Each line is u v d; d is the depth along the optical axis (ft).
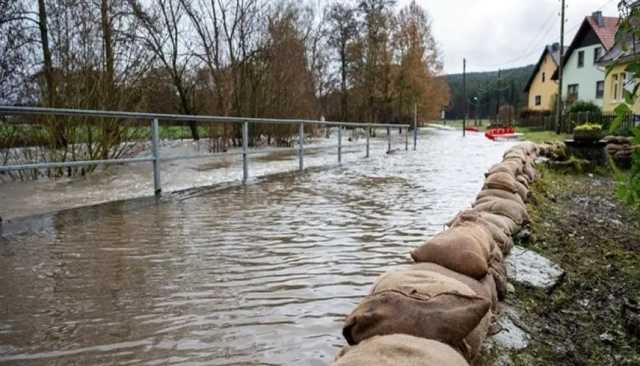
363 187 16.62
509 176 10.80
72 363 4.50
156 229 9.95
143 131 22.26
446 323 3.60
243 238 9.24
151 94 27.32
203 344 4.91
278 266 7.48
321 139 50.60
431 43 99.91
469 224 6.53
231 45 41.78
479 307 3.73
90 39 20.53
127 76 21.44
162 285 6.56
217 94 42.16
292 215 11.60
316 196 14.61
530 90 120.98
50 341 4.91
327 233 9.73
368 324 3.70
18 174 17.61
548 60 109.81
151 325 5.31
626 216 14.03
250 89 41.04
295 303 6.00
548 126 83.35
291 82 44.42
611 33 83.46
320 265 7.56
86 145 19.33
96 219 10.98
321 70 80.43
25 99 21.06
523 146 23.00
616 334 6.23
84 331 5.14
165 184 17.43
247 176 18.67
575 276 8.15
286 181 18.44
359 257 8.04
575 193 18.58
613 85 67.26
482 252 5.44
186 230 9.90
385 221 10.93
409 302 3.73
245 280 6.81
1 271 7.08
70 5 20.71
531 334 5.62
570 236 10.98
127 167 22.43
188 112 43.68
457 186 16.67
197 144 36.68
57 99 18.56
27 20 21.79
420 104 92.94
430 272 4.48
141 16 31.07
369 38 86.79
